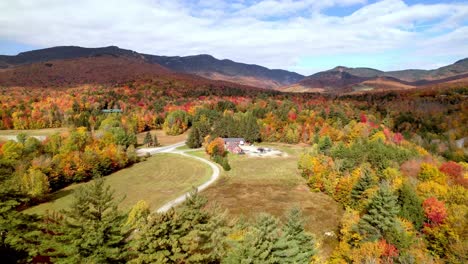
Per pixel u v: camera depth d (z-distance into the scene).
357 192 57.00
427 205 43.75
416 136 114.62
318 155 84.44
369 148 82.56
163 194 66.06
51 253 16.86
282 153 105.56
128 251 16.78
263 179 78.31
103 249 15.73
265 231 20.30
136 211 34.00
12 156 71.19
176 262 18.03
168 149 109.38
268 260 17.69
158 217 18.45
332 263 38.12
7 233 19.25
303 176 79.88
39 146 83.19
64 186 74.38
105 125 115.88
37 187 61.16
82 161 77.94
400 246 35.38
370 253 34.31
